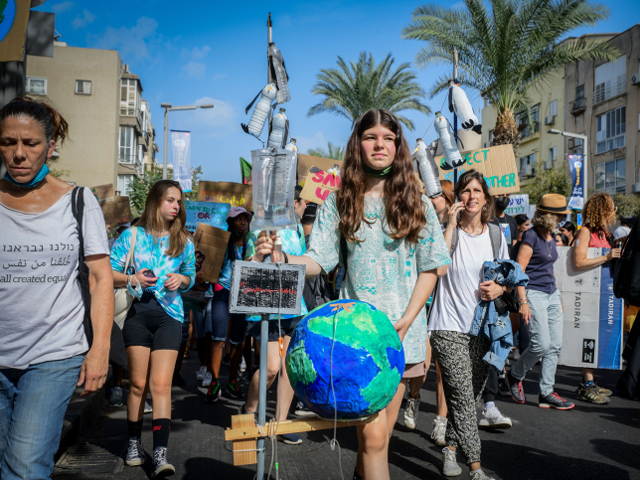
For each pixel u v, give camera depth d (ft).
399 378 7.57
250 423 7.54
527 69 61.21
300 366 7.39
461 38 59.93
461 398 11.95
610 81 112.98
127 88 142.61
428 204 9.08
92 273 8.14
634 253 11.16
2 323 7.52
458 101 16.65
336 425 7.79
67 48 131.64
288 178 7.66
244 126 9.02
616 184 111.86
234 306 7.41
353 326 7.36
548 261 18.31
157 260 12.98
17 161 7.50
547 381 18.90
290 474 12.58
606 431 16.02
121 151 142.61
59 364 7.63
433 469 12.90
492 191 24.93
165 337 12.71
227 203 27.63
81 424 15.48
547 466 13.05
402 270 8.98
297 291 7.74
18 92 16.63
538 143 139.03
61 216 7.79
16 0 15.67
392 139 8.81
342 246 9.29
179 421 17.07
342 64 83.25
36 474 7.29
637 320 11.35
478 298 12.46
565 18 56.54
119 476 12.37
